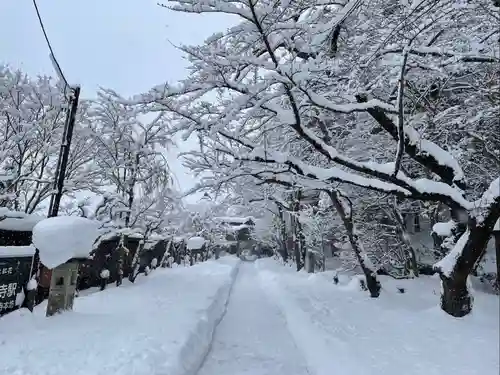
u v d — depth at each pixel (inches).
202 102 293.0
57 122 506.6
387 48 284.5
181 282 562.6
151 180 579.5
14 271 232.8
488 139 409.1
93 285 435.8
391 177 292.0
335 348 233.1
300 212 777.6
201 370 215.8
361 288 528.1
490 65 326.3
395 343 243.3
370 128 440.1
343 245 764.0
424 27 246.5
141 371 161.6
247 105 279.7
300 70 243.0
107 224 415.5
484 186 464.4
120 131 549.0
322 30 260.5
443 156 322.0
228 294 569.3
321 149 293.6
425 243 743.7
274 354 251.9
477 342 243.8
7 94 471.5
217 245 1761.8
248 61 250.7
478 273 556.4
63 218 268.5
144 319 265.6
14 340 196.2
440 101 384.2
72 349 186.7
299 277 761.0
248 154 303.6
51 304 259.6
